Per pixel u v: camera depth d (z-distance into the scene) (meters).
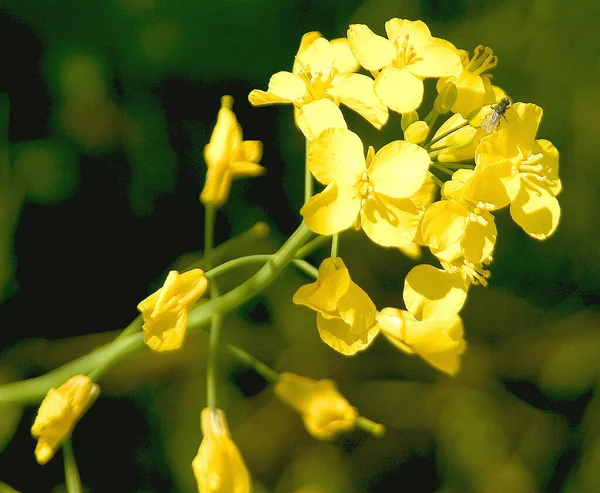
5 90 0.31
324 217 0.24
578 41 0.31
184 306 0.24
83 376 0.25
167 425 0.31
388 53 0.24
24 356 0.31
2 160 0.31
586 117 0.31
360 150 0.24
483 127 0.24
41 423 0.25
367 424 0.26
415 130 0.24
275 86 0.25
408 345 0.25
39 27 0.31
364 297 0.24
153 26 0.31
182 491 0.31
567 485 0.31
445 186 0.24
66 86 0.31
